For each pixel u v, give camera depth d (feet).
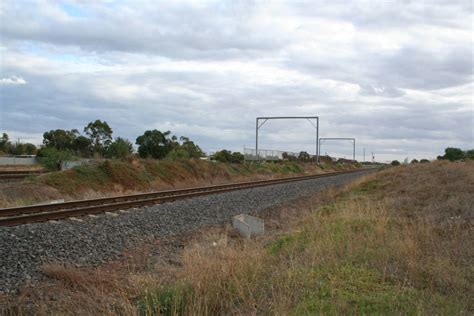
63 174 89.66
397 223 40.32
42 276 26.63
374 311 19.60
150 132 162.30
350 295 21.30
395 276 24.32
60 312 21.45
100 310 21.80
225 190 93.76
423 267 25.21
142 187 105.19
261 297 21.76
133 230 42.42
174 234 43.60
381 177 115.34
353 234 33.83
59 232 37.65
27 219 42.37
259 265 25.96
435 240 31.91
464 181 80.18
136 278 26.48
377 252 28.25
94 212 50.62
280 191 97.91
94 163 103.71
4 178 100.22
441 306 20.11
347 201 62.28
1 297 22.89
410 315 19.16
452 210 50.29
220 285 22.35
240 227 46.88
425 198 65.26
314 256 27.09
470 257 27.91
